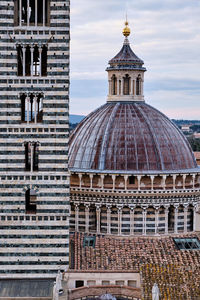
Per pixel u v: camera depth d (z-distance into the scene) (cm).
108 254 15588
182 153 18075
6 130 14012
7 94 13988
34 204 15238
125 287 14262
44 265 14212
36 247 14188
